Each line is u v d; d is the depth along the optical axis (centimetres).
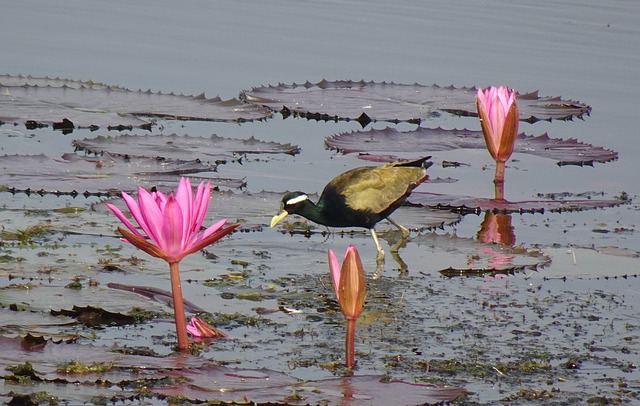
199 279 1136
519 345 992
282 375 863
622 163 1738
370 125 1919
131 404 793
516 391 882
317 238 1334
